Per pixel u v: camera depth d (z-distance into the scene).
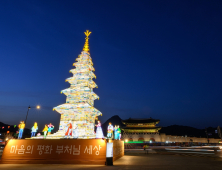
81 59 35.22
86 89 31.09
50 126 28.05
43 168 16.12
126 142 90.44
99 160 19.06
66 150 20.06
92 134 29.23
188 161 21.52
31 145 20.64
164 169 15.07
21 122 25.77
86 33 38.56
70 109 29.66
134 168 15.66
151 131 100.12
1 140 77.00
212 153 36.28
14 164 19.33
